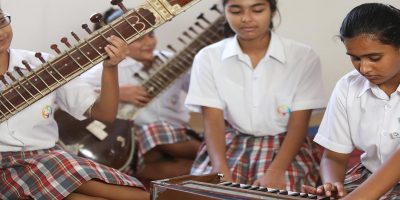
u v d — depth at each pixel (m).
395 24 3.39
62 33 6.54
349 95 3.87
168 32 6.65
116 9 5.95
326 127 4.05
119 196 3.96
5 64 4.20
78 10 6.52
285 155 4.62
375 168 3.90
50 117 4.23
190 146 5.77
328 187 3.52
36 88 3.87
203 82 4.91
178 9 3.86
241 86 4.86
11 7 6.38
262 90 4.81
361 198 3.19
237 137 4.93
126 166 5.38
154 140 5.63
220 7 6.26
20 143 4.11
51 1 6.46
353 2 6.38
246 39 4.73
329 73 6.52
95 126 5.29
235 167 4.63
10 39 4.07
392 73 3.48
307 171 4.67
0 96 3.84
